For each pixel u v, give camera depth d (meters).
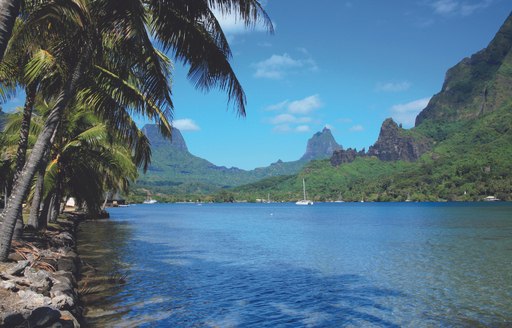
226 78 10.50
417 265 22.02
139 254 25.53
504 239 36.28
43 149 11.21
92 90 13.29
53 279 11.38
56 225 29.98
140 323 10.83
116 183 34.38
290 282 17.20
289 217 94.31
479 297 14.62
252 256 25.77
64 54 11.76
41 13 8.76
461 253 26.98
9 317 7.21
